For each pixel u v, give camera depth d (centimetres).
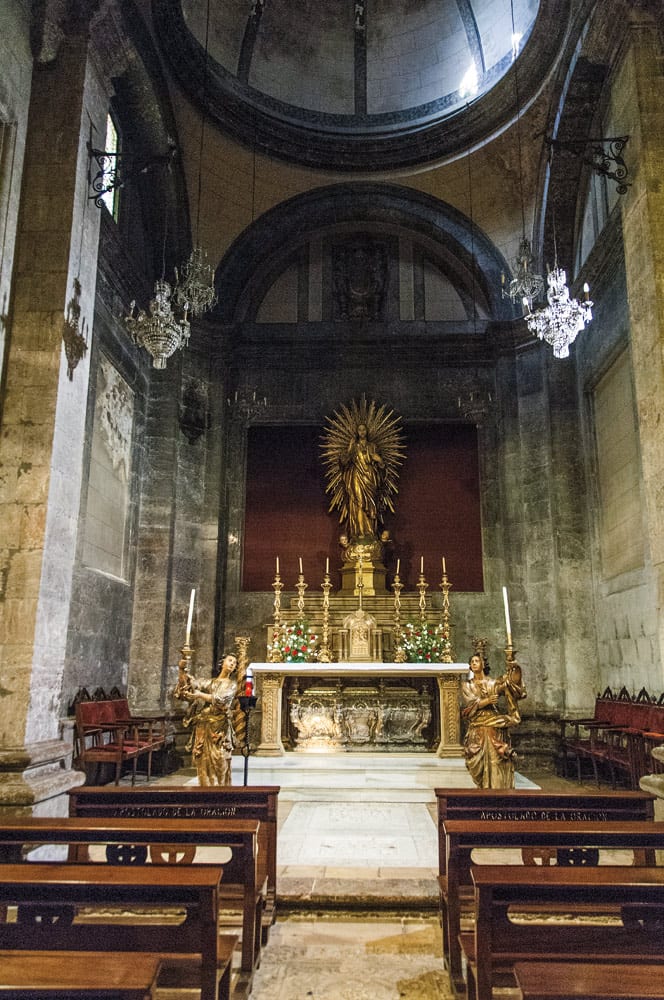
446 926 484
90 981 255
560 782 1157
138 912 514
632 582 1095
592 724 1031
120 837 439
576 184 1331
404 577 1452
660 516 773
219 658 1403
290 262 1598
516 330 1462
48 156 834
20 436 761
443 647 1275
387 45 1541
